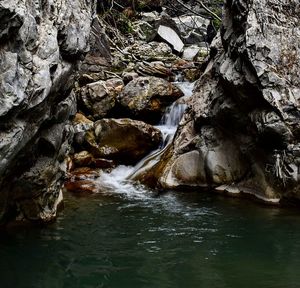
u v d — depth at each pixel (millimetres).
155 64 13031
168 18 16484
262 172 7652
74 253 5219
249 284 4496
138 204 7316
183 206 7230
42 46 4621
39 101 4527
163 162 8805
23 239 5582
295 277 4676
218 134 8516
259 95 7344
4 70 4047
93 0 6371
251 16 7535
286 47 7496
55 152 5957
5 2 3898
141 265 4934
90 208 7031
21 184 5668
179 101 10539
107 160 9281
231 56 8062
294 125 7125
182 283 4504
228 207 7199
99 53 12859
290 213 6910
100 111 10609
